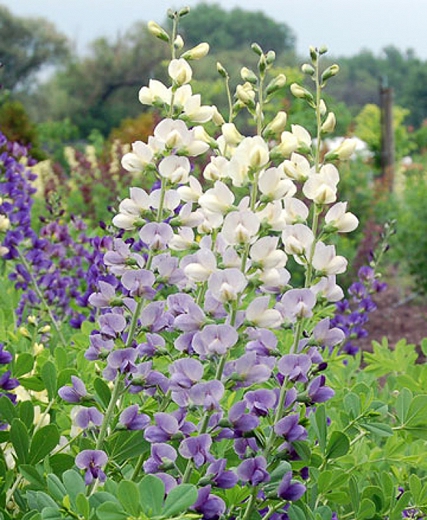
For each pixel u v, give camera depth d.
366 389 3.07
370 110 25.20
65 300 4.61
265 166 2.03
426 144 28.80
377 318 10.70
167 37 2.39
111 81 55.72
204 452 1.95
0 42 58.50
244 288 1.97
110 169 11.75
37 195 11.09
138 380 2.22
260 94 2.14
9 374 2.59
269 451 2.07
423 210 11.62
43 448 2.24
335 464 2.77
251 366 1.98
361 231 12.42
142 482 1.77
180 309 2.19
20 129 14.85
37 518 1.95
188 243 2.28
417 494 2.53
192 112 2.31
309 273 2.06
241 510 2.27
